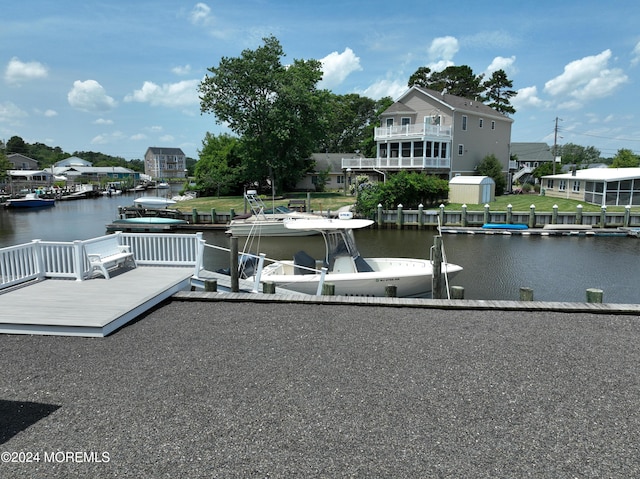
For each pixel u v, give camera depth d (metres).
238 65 41.38
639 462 3.47
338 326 6.61
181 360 5.37
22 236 26.67
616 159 58.06
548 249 20.56
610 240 23.00
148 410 4.23
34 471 3.37
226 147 48.59
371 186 31.61
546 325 6.67
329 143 70.38
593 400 4.45
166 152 137.38
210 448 3.64
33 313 6.59
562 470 3.38
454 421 4.05
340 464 3.44
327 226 11.37
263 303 7.82
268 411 4.21
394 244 22.45
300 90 41.81
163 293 7.84
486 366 5.23
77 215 39.00
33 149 142.25
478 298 12.80
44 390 4.63
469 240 23.27
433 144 36.69
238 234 25.34
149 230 28.27
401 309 7.47
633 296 13.02
